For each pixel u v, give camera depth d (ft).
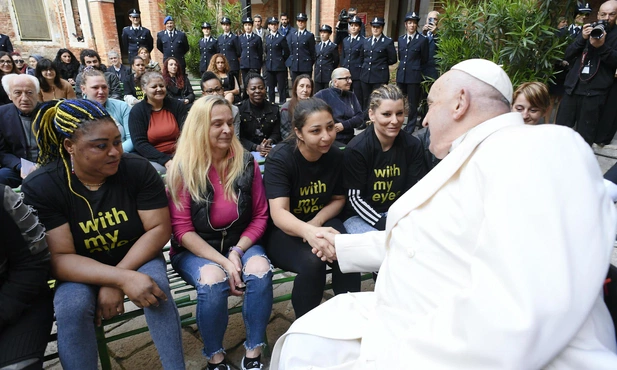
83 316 4.66
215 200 6.07
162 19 36.17
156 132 11.60
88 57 21.39
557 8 13.60
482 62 3.69
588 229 2.57
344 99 14.07
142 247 5.29
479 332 2.63
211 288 5.31
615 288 3.33
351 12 24.72
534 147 2.82
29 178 4.85
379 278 4.21
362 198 7.45
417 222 3.61
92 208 5.04
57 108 4.66
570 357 2.63
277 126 13.50
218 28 33.58
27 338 4.35
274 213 6.25
